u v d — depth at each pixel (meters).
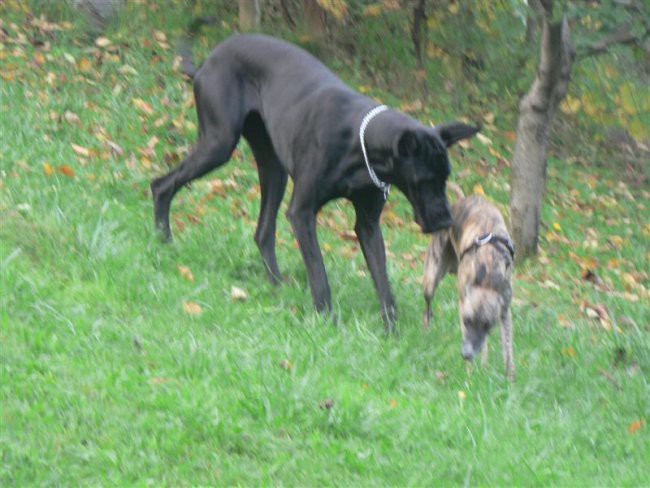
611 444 10.31
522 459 9.24
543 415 10.62
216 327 10.79
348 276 13.34
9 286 9.98
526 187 16.80
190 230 13.57
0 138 14.68
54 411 8.27
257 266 12.97
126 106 17.66
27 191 12.71
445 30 23.12
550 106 16.66
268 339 10.66
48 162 14.39
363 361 10.62
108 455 7.90
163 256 12.35
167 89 18.78
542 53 16.11
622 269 18.20
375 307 12.45
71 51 19.11
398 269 14.35
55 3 20.34
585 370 12.01
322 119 11.52
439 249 11.96
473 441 9.36
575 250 18.39
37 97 16.92
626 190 22.30
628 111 20.28
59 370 8.86
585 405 11.15
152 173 15.79
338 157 11.47
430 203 10.95
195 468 8.06
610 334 13.45
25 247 11.29
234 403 8.90
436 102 22.23
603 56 20.30
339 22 22.86
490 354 11.91
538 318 13.62
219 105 12.62
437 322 12.43
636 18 15.41
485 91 22.98
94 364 9.11
